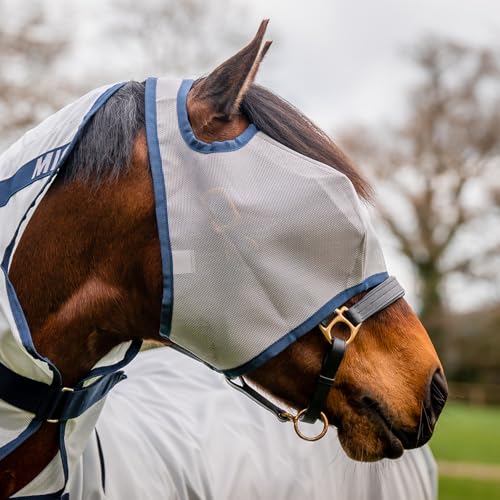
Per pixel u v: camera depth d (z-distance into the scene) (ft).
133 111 6.36
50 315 6.35
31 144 6.49
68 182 6.30
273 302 6.07
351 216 6.14
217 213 6.03
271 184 6.13
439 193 80.23
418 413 6.33
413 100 80.79
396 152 80.59
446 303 80.33
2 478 6.42
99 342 6.50
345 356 6.29
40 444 6.45
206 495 8.28
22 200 6.20
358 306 6.29
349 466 9.63
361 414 6.34
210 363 6.35
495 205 77.71
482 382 83.30
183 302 6.04
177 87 6.42
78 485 6.99
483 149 79.00
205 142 6.25
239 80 6.22
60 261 6.30
